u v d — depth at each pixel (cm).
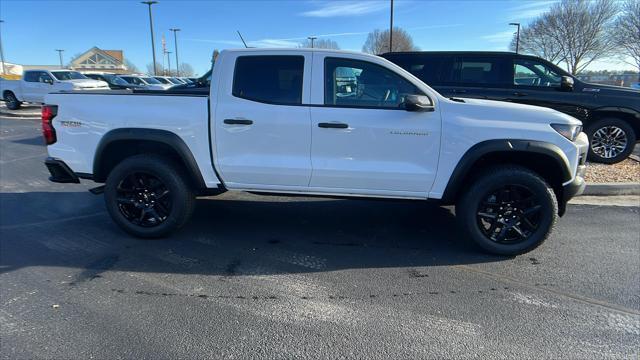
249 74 427
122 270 388
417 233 490
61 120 454
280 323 306
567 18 4131
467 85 807
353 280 374
